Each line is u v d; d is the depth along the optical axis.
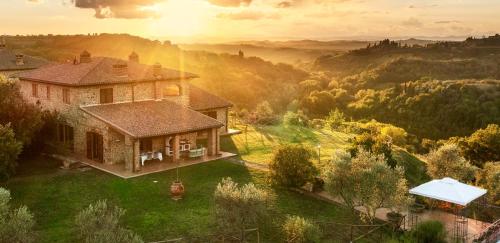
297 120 61.00
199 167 36.88
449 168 37.53
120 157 37.09
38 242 23.50
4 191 19.27
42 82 41.66
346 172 28.86
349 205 28.98
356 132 61.81
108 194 30.27
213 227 26.31
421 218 30.16
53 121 39.00
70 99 39.25
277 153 33.16
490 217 31.78
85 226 20.27
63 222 26.17
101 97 39.72
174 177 34.03
